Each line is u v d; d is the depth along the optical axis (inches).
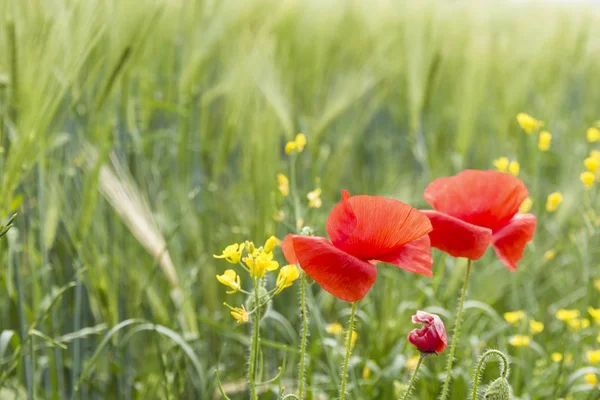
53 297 66.5
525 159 106.7
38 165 67.9
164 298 75.3
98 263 68.2
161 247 70.0
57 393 68.6
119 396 70.9
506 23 124.8
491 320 79.7
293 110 98.3
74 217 71.8
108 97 70.1
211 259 78.4
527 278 77.3
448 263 78.7
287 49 101.1
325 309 76.5
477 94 92.2
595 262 81.3
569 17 132.6
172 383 68.0
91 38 67.9
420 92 94.7
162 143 86.8
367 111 104.1
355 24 115.1
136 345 75.1
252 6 98.8
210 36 81.8
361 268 54.9
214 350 77.5
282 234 74.1
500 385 57.1
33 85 66.4
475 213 57.5
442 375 68.7
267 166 74.2
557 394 67.4
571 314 70.2
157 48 86.1
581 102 143.9
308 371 66.7
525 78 106.3
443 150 114.7
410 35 96.3
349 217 55.2
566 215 81.3
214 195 86.0
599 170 68.6
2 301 73.2
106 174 69.9
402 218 54.8
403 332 72.5
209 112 90.4
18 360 65.4
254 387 56.6
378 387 70.7
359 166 108.9
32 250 68.1
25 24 68.2
